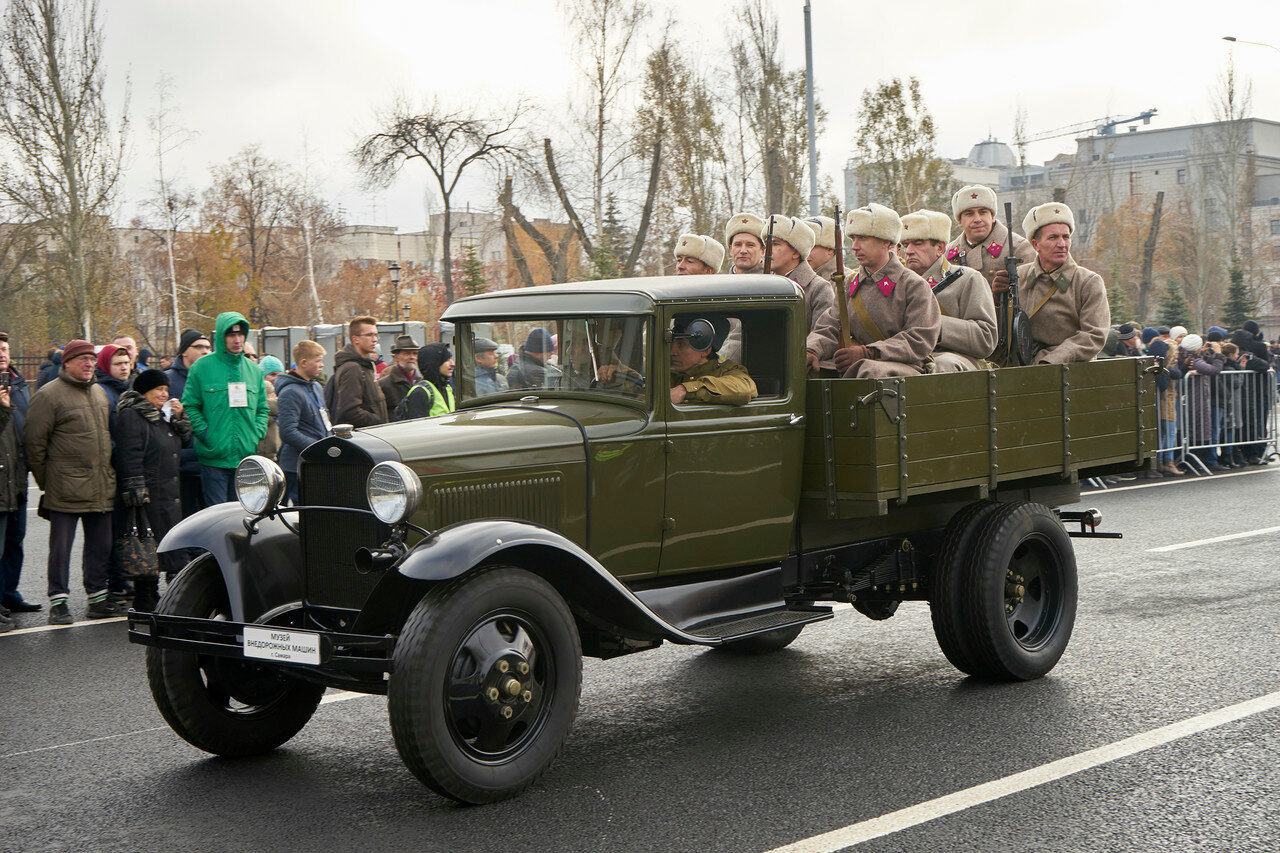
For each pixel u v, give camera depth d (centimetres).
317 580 477
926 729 511
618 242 3256
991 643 566
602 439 492
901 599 611
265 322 5697
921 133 3703
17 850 402
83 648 718
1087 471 669
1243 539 996
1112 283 4625
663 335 505
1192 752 471
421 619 411
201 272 5109
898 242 616
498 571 429
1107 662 616
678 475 512
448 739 412
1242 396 1600
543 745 438
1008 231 690
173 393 970
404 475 425
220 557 482
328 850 392
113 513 836
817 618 531
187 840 406
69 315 3244
